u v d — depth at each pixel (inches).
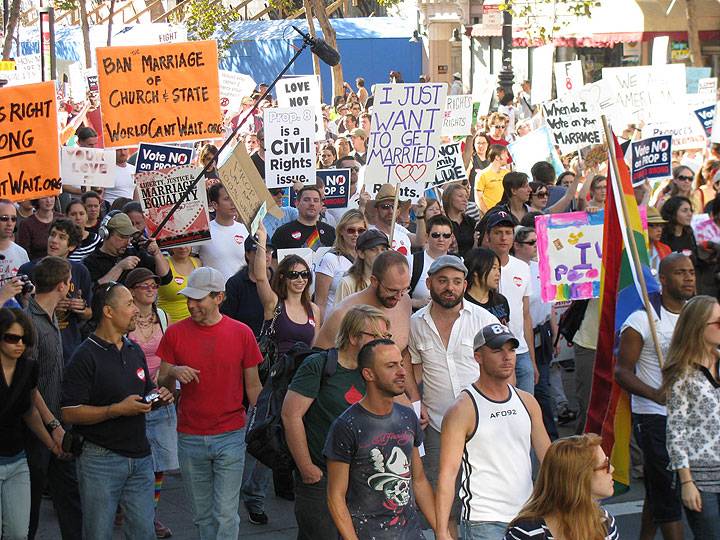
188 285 305.3
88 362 287.9
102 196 570.9
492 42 1483.8
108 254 417.7
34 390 297.3
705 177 642.2
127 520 296.2
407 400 296.5
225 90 859.4
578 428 413.1
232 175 394.6
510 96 1027.9
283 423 267.7
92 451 288.5
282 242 477.4
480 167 687.1
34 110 373.1
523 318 387.9
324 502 268.7
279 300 365.1
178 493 393.7
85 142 579.8
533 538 201.5
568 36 1262.3
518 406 249.8
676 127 688.4
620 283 315.9
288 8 1626.5
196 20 1477.6
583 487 198.8
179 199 416.2
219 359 303.9
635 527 350.6
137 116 494.3
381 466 237.8
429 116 475.5
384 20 1571.1
